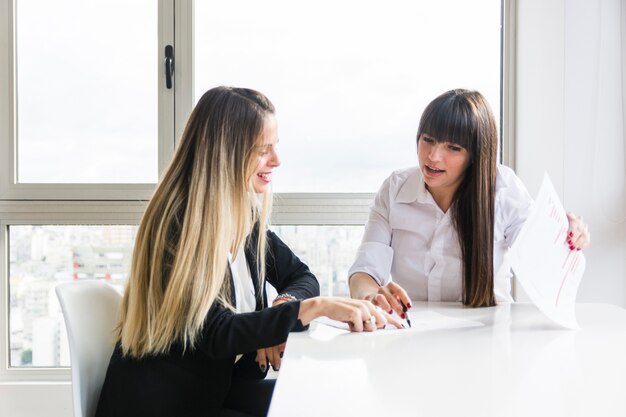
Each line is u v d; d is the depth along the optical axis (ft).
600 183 6.82
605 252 6.81
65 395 7.01
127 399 3.67
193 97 7.27
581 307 4.37
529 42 6.96
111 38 7.32
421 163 4.71
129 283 3.93
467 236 4.59
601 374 2.40
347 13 7.29
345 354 2.83
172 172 3.98
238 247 4.31
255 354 4.63
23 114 7.35
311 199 7.27
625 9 6.68
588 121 6.83
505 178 5.04
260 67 7.31
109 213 7.23
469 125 4.43
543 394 2.11
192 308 3.59
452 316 3.98
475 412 1.92
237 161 3.97
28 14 7.30
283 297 4.43
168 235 3.77
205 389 3.78
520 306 4.44
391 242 5.28
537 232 3.43
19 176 7.37
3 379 7.29
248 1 7.29
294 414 1.92
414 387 2.23
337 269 7.43
